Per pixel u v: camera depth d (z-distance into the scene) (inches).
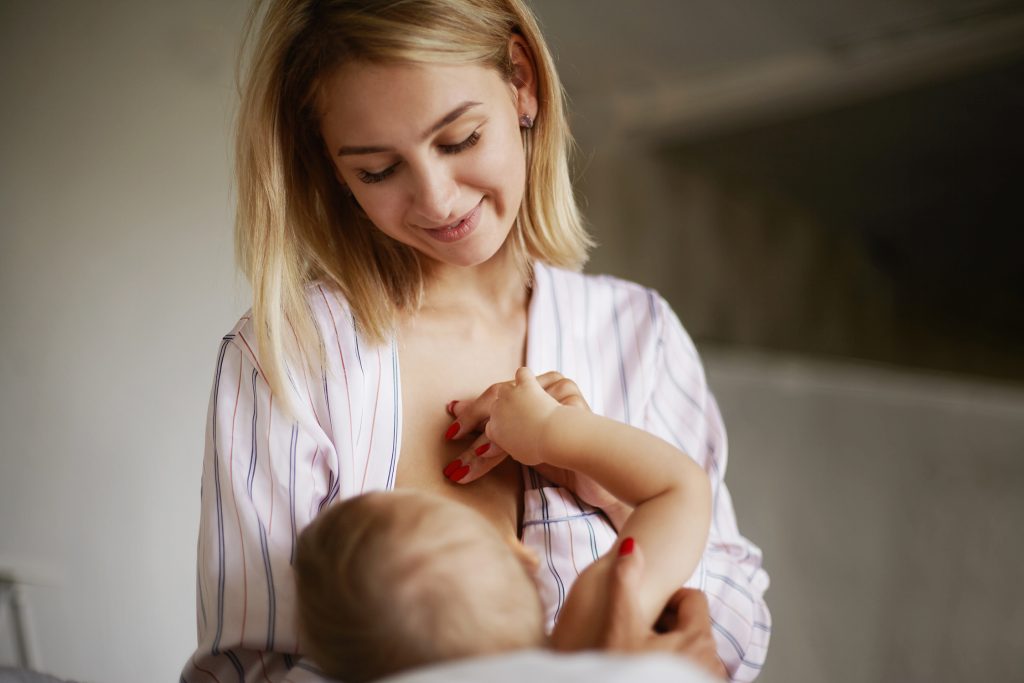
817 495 118.6
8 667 35.6
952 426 116.0
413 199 32.0
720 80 179.3
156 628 102.0
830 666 101.8
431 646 24.1
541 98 37.8
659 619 30.3
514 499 36.2
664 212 228.1
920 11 147.1
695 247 238.7
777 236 268.8
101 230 100.0
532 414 33.2
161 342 102.7
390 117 30.6
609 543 35.5
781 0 148.3
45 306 99.3
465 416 35.6
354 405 35.1
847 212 280.2
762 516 119.6
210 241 105.7
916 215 276.1
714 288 245.8
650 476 31.5
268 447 34.3
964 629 100.7
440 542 25.1
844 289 295.1
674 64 174.2
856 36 158.1
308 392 35.0
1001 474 109.8
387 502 26.4
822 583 109.3
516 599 25.0
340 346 35.5
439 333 37.8
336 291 36.7
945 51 157.8
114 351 100.5
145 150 101.7
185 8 103.3
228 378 35.3
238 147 35.1
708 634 28.4
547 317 39.3
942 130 213.5
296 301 35.1
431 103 30.5
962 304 307.7
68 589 98.7
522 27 36.1
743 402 134.1
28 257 98.8
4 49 97.7
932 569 106.7
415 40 30.0
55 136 98.7
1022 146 221.3
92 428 99.8
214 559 34.1
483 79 31.7
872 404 123.0
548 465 36.1
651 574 29.2
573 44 165.3
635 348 41.0
